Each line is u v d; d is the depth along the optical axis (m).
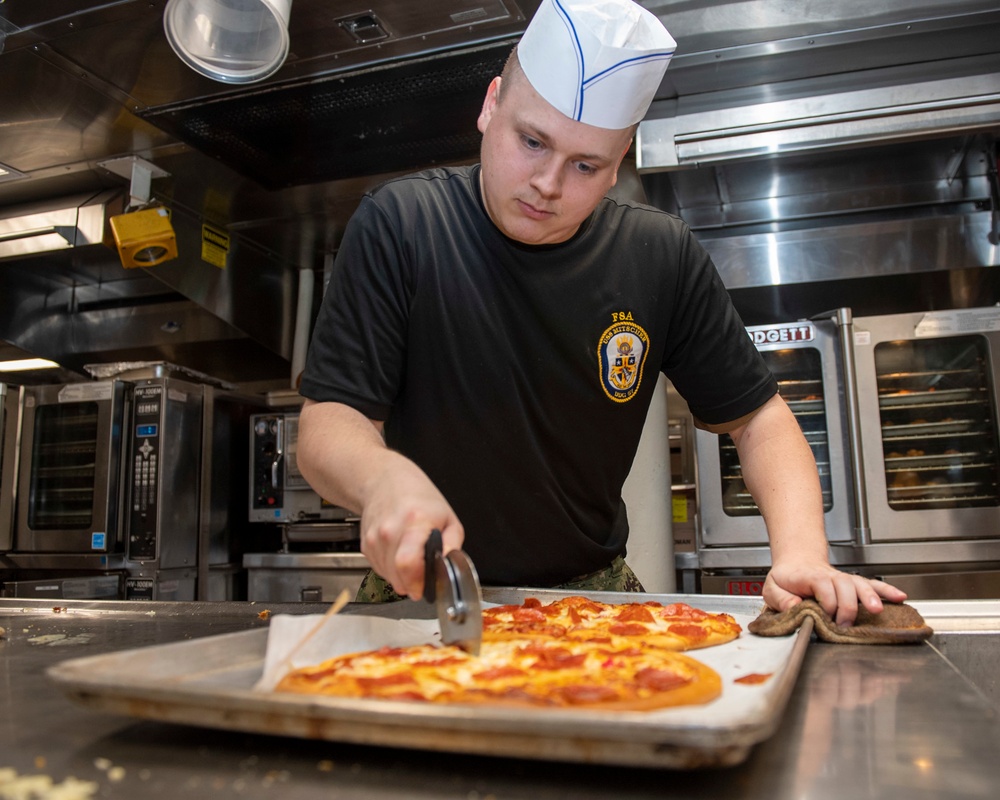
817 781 0.52
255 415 3.44
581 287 1.25
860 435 2.82
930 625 1.04
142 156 2.79
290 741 0.61
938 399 3.01
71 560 3.22
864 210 3.26
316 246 3.55
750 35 2.31
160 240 2.91
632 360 1.30
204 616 1.24
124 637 1.07
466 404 1.25
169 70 2.19
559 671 0.69
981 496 2.94
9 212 3.21
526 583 1.36
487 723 0.50
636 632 0.93
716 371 1.36
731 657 0.87
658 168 2.57
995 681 0.77
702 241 3.37
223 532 3.51
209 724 0.57
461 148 2.63
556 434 1.28
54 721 0.66
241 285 3.53
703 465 3.00
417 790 0.52
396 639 0.91
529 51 1.05
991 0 2.16
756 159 2.54
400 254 1.21
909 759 0.56
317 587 3.19
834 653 0.90
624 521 1.47
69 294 4.06
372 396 1.15
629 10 1.03
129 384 3.30
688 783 0.52
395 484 0.81
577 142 1.03
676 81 2.52
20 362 4.09
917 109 2.38
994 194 3.12
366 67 2.17
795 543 1.10
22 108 2.42
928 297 3.36
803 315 3.46
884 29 2.25
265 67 1.92
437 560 0.75
